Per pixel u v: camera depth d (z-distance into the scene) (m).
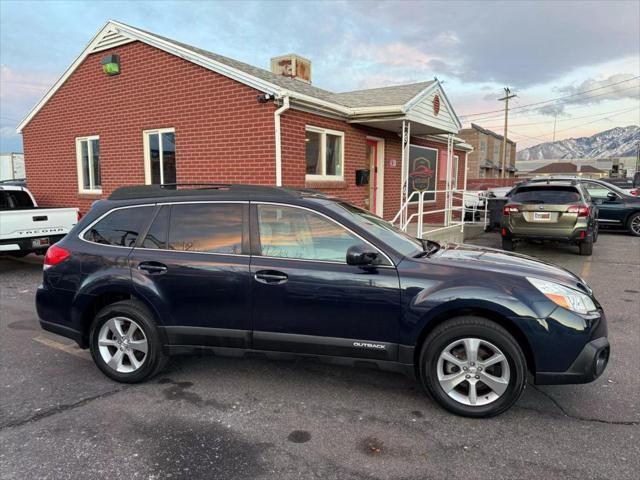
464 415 3.26
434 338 3.25
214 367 4.20
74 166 10.96
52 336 5.04
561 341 3.10
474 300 3.15
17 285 7.39
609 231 14.23
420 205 8.84
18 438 3.03
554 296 3.17
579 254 9.90
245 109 7.98
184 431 3.11
